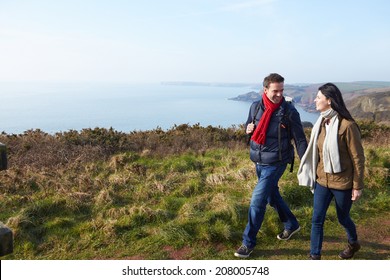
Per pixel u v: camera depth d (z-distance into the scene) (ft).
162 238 12.82
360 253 11.84
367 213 15.15
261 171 12.05
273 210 14.16
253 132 12.08
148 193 17.34
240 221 14.10
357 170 9.96
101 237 13.03
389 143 32.45
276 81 11.32
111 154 25.57
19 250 12.43
